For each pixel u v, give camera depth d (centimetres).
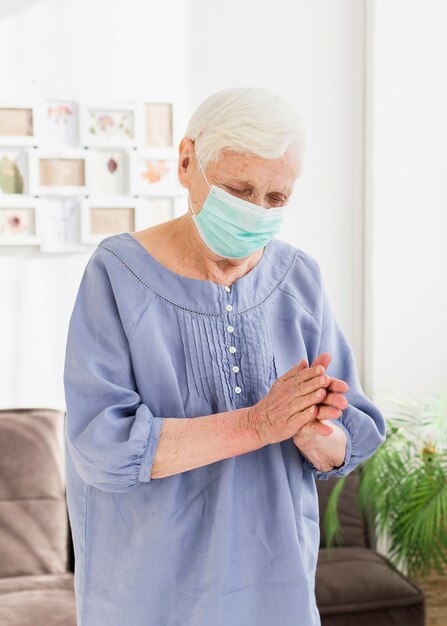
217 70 323
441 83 328
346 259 338
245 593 135
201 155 129
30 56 311
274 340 143
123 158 320
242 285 142
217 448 127
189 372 137
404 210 330
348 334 341
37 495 292
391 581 277
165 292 138
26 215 315
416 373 335
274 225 132
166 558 134
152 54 319
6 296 318
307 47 328
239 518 136
